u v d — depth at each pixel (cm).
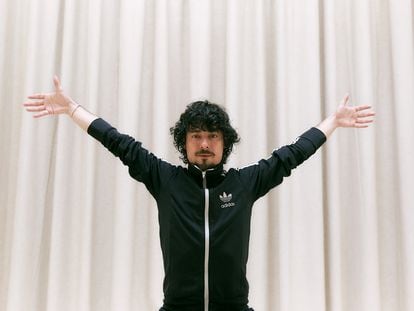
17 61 219
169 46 217
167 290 129
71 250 211
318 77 209
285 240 202
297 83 211
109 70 217
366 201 207
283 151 138
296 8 214
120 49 213
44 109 139
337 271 204
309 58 209
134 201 207
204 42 211
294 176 206
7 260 214
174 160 211
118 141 136
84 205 208
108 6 218
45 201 212
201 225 128
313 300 201
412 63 214
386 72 220
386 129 218
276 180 137
